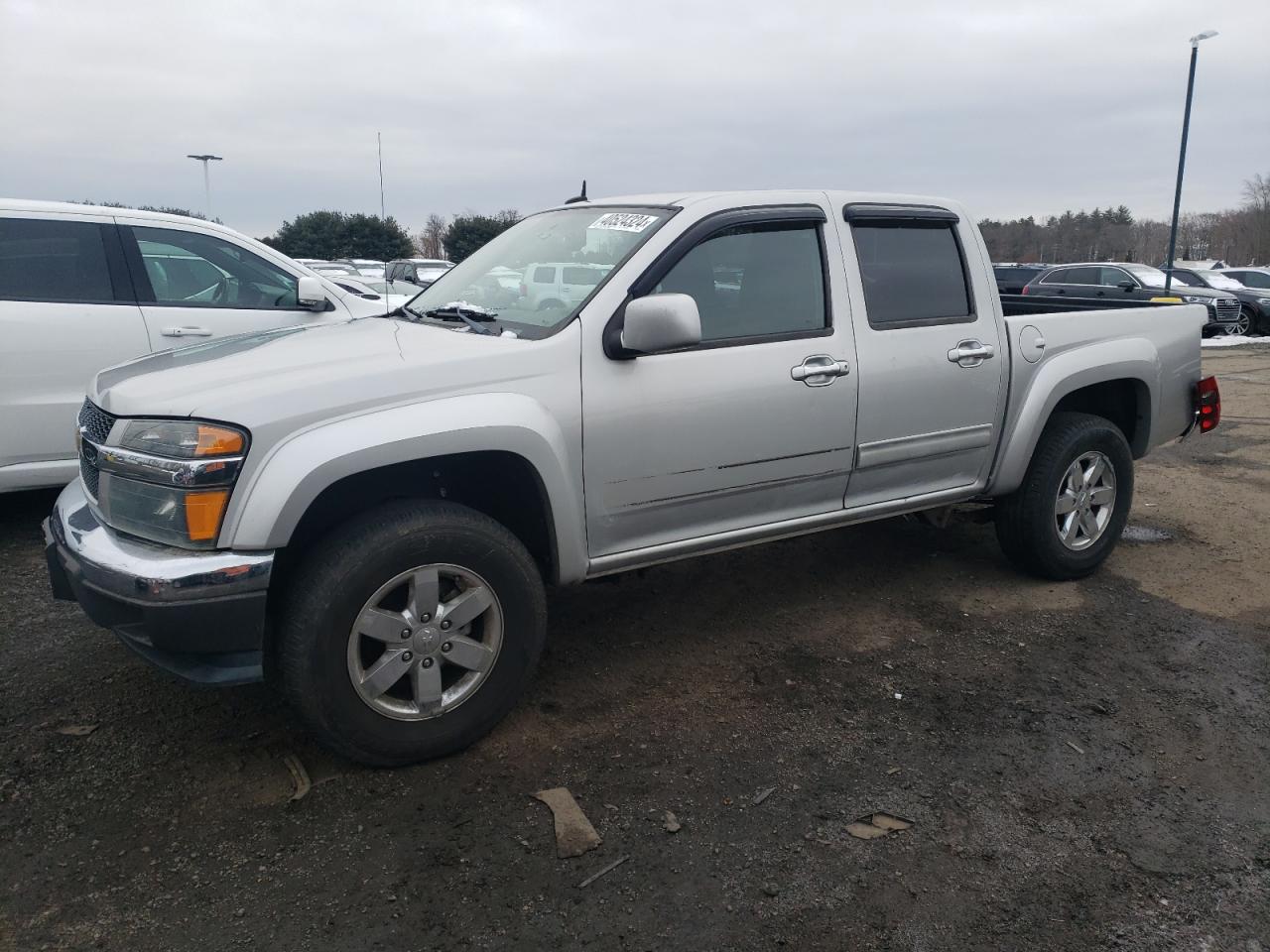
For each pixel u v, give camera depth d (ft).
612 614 14.17
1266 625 14.06
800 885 8.29
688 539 11.69
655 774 9.92
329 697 9.17
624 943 7.58
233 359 10.05
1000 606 14.65
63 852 8.52
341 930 7.65
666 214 11.62
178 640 8.62
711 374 11.21
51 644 12.70
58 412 16.70
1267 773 10.18
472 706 10.06
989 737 10.77
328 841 8.75
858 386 12.42
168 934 7.57
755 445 11.67
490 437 9.63
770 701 11.53
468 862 8.50
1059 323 14.87
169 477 8.69
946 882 8.37
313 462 8.77
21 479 16.57
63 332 16.69
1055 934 7.77
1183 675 12.39
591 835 8.86
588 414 10.41
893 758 10.32
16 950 7.36
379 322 12.29
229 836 8.80
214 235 18.90
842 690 11.84
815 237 12.45
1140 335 15.92
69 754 10.07
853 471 12.75
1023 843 8.92
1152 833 9.11
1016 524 15.02
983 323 13.87
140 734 10.50
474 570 9.81
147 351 17.60
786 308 12.10
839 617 14.15
